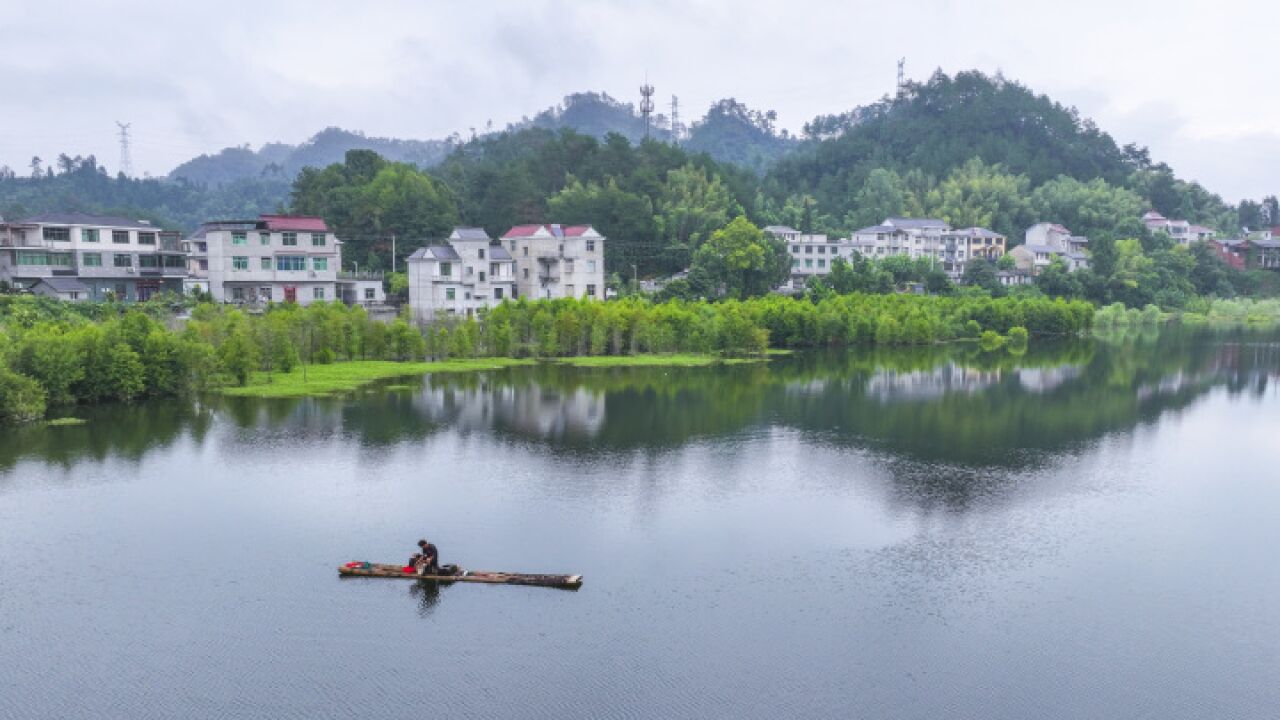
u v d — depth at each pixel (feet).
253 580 135.33
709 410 263.70
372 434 224.12
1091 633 122.52
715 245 520.42
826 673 111.34
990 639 120.37
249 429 227.40
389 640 118.01
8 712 102.17
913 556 147.74
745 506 171.53
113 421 233.96
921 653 116.47
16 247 353.31
